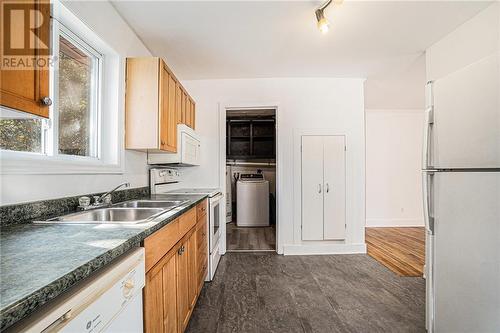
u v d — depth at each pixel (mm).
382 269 2779
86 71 1792
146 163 2486
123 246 823
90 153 1829
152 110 1994
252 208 5055
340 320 1819
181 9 1890
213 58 2740
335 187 3367
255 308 1972
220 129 3375
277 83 3369
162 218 1235
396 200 4977
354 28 2162
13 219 1090
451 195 1390
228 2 1817
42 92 908
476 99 1249
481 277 1242
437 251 1492
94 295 674
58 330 549
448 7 1883
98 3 1667
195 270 1927
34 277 561
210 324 1767
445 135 1428
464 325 1327
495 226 1182
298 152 3359
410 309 1965
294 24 2102
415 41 2377
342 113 3375
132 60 2012
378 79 3406
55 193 1337
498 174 1171
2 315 423
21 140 1257
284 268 2801
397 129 5004
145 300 1026
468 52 2053
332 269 2773
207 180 3377
